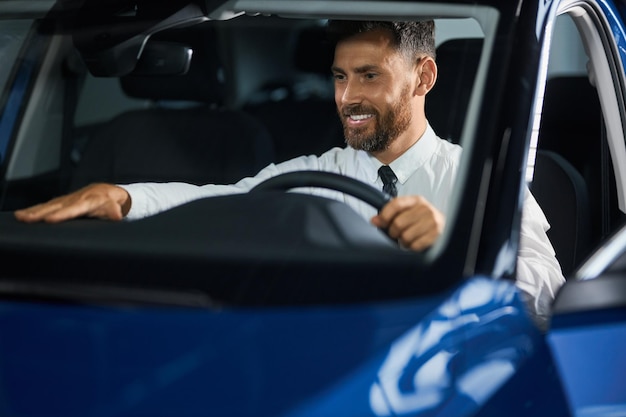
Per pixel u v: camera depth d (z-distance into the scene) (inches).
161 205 122.0
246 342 85.0
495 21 109.4
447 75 139.2
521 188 98.3
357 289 91.0
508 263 94.5
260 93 244.2
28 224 107.7
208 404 80.8
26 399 82.7
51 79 142.3
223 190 129.6
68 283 93.9
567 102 182.2
